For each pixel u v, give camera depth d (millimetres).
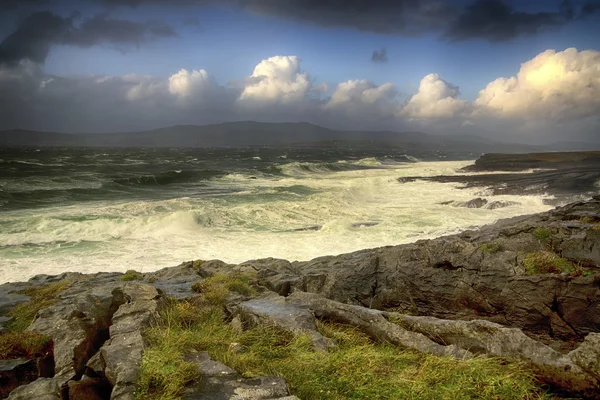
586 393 4020
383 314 6020
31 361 5715
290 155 125125
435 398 4113
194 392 4074
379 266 10070
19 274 14625
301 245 18578
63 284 10117
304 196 33688
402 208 27812
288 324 5867
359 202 30578
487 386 4137
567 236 9266
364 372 4594
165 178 45500
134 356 4617
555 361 4266
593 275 7352
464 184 41719
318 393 4297
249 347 5328
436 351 5008
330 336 5855
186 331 5684
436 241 10883
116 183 41031
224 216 24203
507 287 8000
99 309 6527
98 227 20641
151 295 6688
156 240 19562
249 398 3998
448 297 8773
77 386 4438
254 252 17609
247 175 52062
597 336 4211
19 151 119000
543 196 31203
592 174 40312
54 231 20297
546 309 7516
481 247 9102
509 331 4766
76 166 59969
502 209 27094
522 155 81750
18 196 30734
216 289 8164
